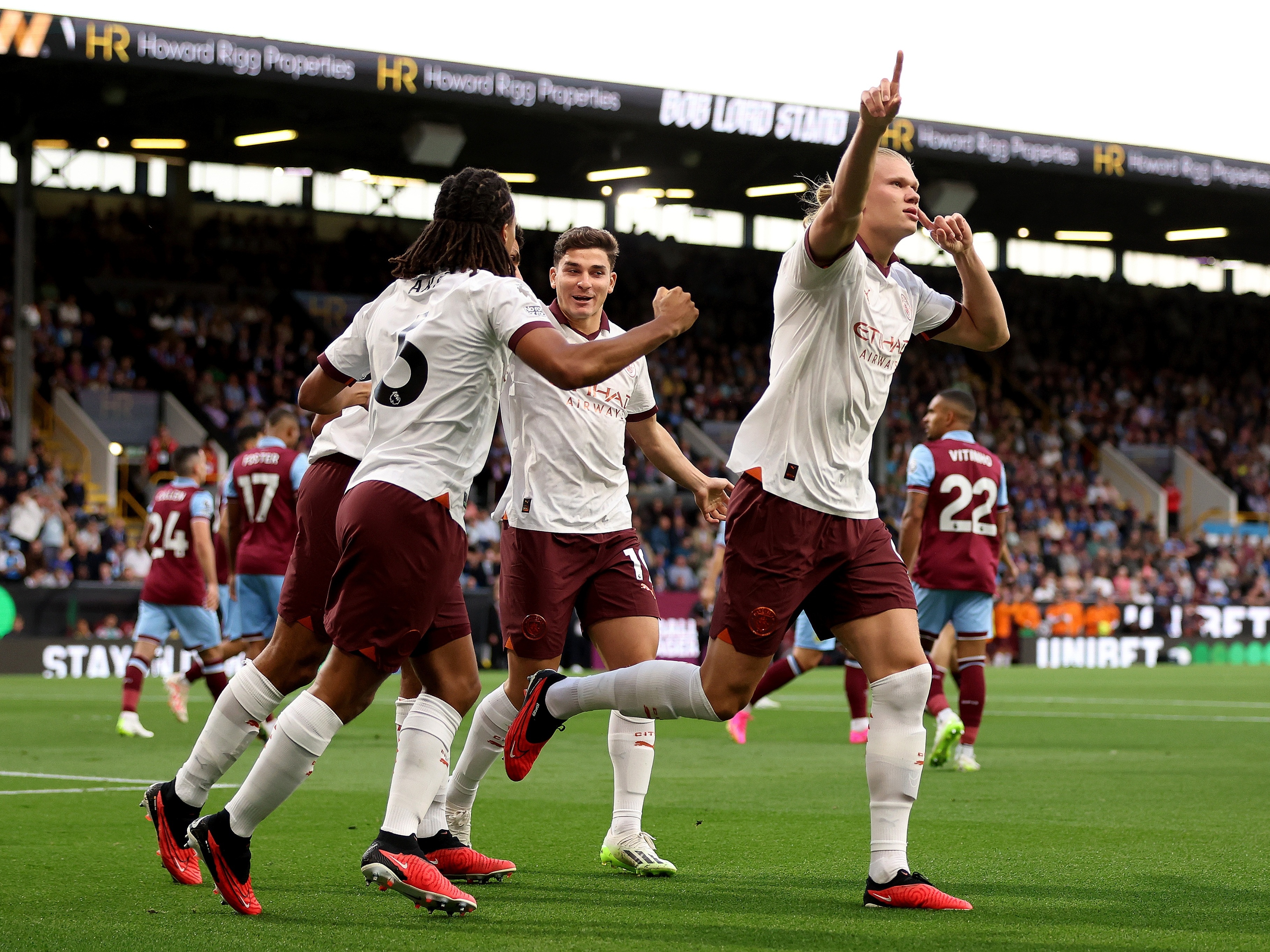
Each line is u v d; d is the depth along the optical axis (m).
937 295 5.68
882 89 4.64
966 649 10.61
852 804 8.34
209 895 5.32
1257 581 39.72
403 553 4.88
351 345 5.40
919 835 7.04
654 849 6.04
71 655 24.95
